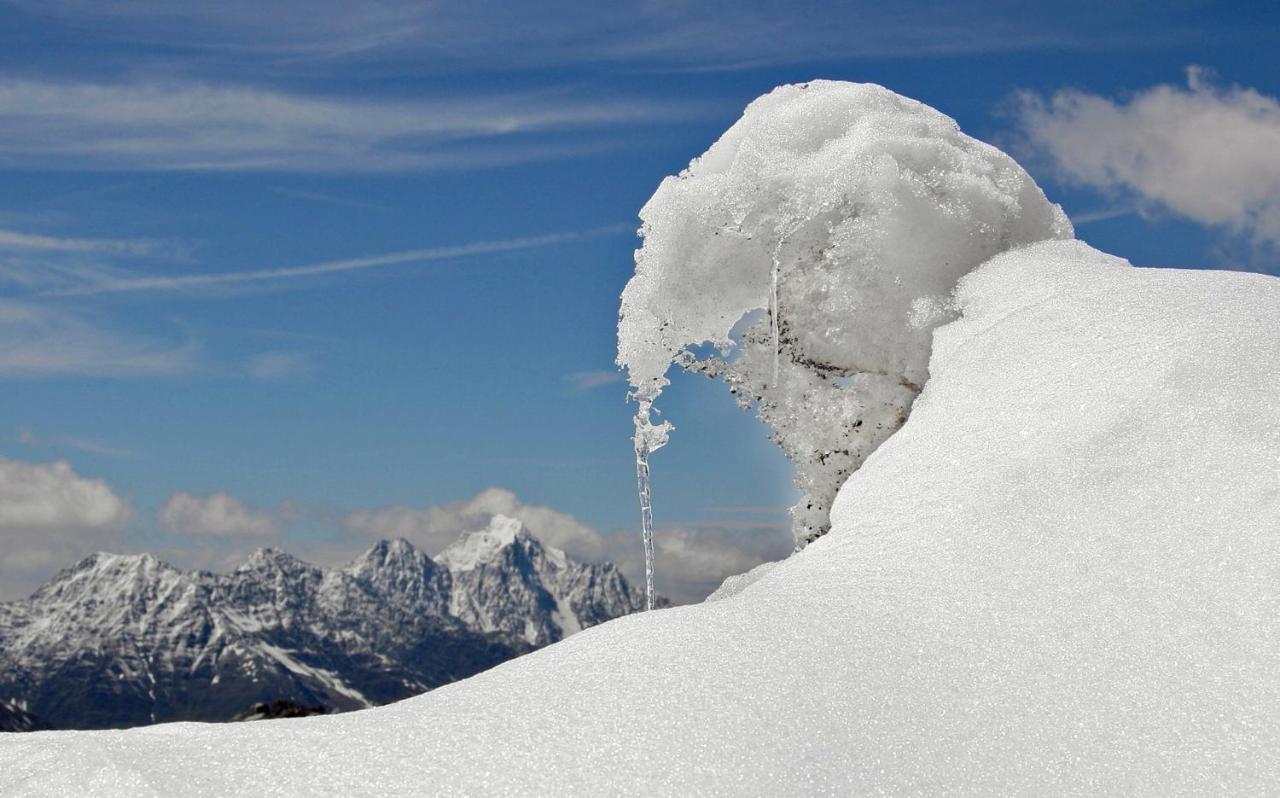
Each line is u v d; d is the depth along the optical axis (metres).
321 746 3.69
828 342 7.10
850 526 5.29
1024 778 3.49
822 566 4.97
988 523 4.75
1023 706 3.76
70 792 3.50
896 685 3.84
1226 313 5.12
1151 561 4.27
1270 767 3.45
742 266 7.26
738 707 3.69
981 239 6.85
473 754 3.58
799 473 7.29
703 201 7.16
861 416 7.01
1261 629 3.88
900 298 6.82
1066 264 6.34
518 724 3.72
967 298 6.54
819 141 7.26
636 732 3.62
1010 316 5.93
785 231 7.07
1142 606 4.12
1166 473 4.56
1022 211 7.04
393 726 3.79
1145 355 5.04
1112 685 3.82
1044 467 4.83
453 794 3.42
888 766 3.49
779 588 4.80
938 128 7.25
